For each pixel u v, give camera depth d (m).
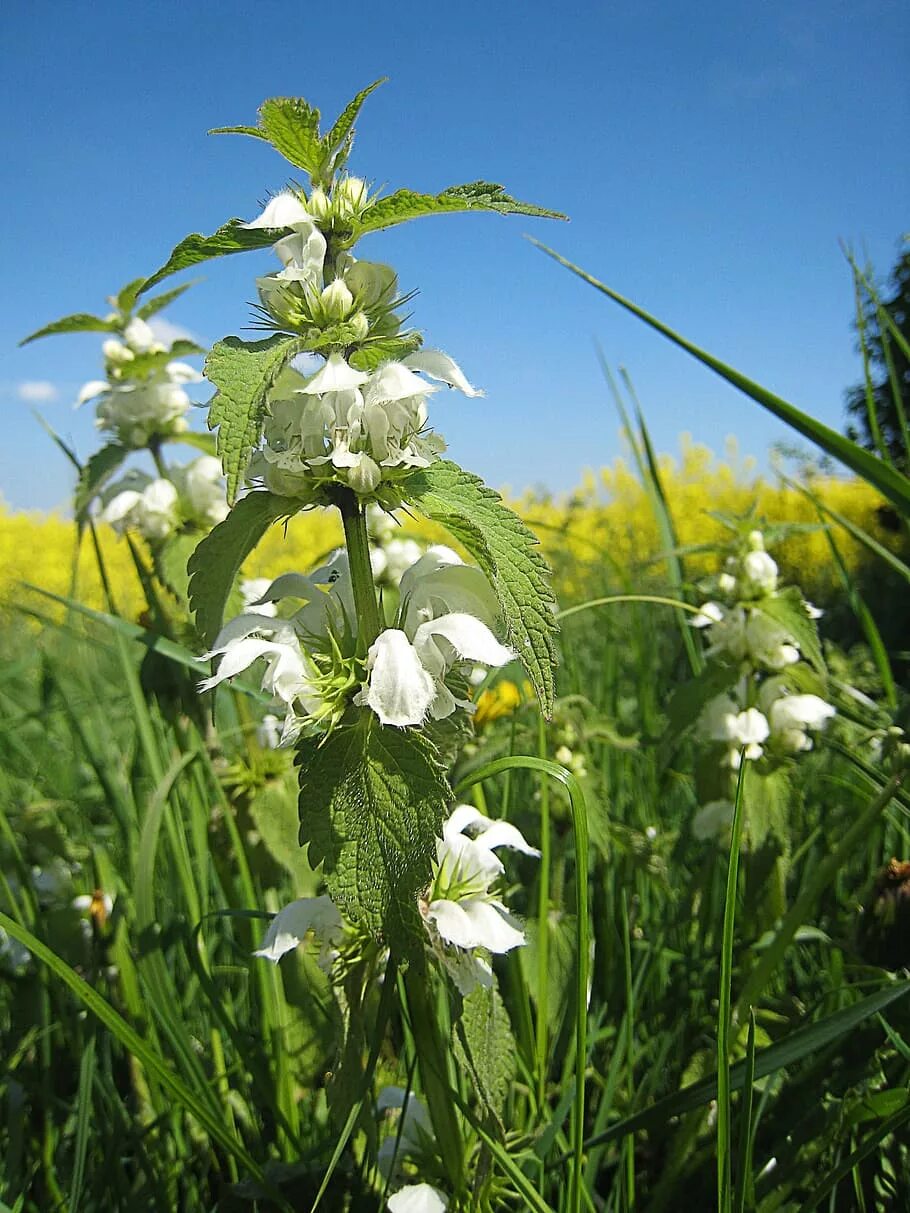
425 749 0.17
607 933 0.32
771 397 0.19
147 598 0.36
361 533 0.18
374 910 0.16
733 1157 0.21
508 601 0.16
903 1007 0.23
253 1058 0.25
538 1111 0.24
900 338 0.30
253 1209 0.21
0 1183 0.22
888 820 0.34
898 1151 0.22
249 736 0.34
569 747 0.35
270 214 0.17
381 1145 0.21
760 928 0.32
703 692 0.35
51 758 0.49
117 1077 0.29
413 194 0.17
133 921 0.32
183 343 0.38
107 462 0.37
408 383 0.17
